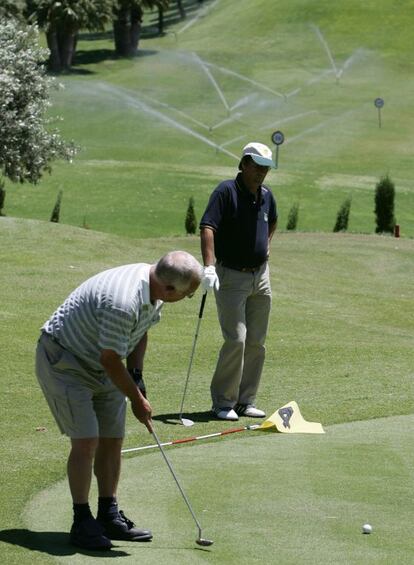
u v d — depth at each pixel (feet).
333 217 271.28
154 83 511.81
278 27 621.31
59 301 106.32
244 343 61.31
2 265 124.77
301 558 34.73
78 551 35.29
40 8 506.07
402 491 43.52
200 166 341.62
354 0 645.10
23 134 197.98
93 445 36.76
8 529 37.93
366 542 36.63
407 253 160.15
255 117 440.04
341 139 400.26
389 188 226.79
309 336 93.61
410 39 586.86
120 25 583.99
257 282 61.77
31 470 47.60
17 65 195.93
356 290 131.54
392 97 479.82
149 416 37.11
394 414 61.52
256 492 43.19
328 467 47.70
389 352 85.15
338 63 553.64
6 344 81.46
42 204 279.69
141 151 372.58
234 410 62.75
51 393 37.22
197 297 112.57
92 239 145.28
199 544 36.11
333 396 67.21
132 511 40.42
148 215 268.62
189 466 47.98
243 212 60.34
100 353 36.76
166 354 82.02
